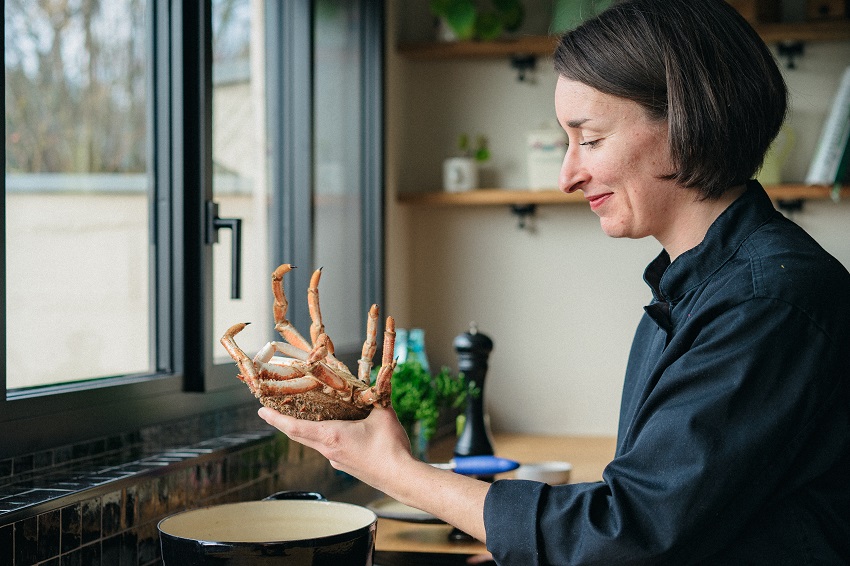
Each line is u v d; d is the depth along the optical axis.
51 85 2.75
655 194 1.01
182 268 1.77
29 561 1.12
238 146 2.38
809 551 0.92
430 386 2.12
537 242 3.10
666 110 0.97
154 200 1.81
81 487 1.25
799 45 2.91
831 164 2.79
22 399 1.34
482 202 2.97
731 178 0.98
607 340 3.06
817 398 0.90
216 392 1.87
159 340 1.78
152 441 1.65
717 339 0.91
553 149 2.96
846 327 0.92
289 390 0.96
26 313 2.47
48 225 2.69
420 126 3.15
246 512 1.21
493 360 3.13
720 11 0.99
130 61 2.68
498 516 0.94
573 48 1.01
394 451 0.99
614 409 3.06
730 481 0.88
